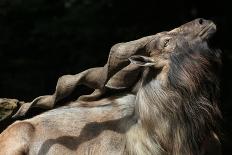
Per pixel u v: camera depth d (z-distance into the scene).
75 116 10.35
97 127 10.18
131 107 10.22
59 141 10.14
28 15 24.86
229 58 22.69
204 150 9.95
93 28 23.95
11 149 10.10
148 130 9.78
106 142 10.04
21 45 24.06
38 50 23.89
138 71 10.23
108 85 10.22
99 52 23.45
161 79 9.89
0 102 11.44
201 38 10.14
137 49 10.09
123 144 9.97
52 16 24.97
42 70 23.09
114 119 10.19
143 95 9.94
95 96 10.57
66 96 10.24
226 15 24.44
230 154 18.02
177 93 9.80
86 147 10.09
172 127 9.73
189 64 9.93
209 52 10.12
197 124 9.82
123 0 24.55
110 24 24.25
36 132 10.24
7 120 11.48
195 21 10.22
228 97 21.47
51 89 22.27
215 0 24.59
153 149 9.71
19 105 11.55
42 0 25.27
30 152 10.13
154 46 10.09
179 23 24.52
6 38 24.20
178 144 9.73
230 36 23.83
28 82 22.27
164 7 24.58
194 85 9.85
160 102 9.78
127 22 24.47
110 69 10.10
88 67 23.02
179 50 10.00
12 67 23.11
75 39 23.78
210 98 10.05
